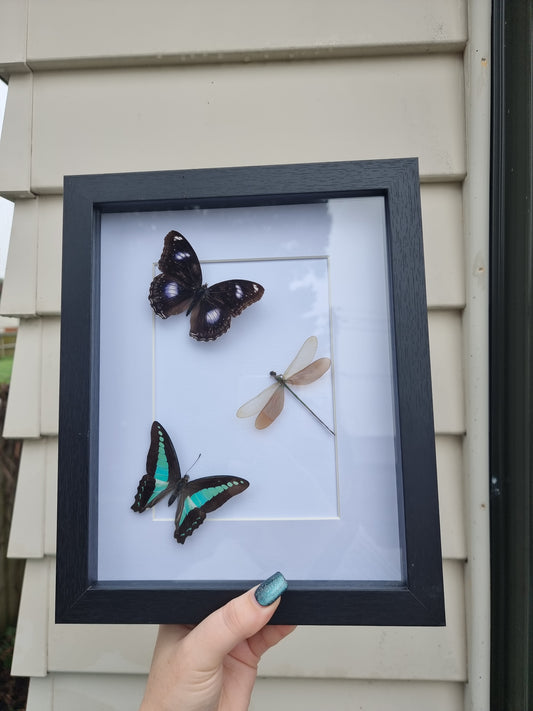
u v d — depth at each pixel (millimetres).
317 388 355
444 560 501
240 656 386
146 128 518
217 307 359
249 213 370
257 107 513
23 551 514
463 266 501
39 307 520
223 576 339
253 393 357
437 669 491
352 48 503
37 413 519
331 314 359
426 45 500
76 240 348
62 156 520
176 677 315
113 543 343
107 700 513
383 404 350
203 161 512
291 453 351
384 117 507
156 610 324
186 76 519
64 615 321
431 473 321
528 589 487
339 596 320
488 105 490
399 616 314
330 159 505
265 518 345
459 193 507
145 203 357
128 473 350
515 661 484
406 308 333
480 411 484
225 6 512
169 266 361
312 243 365
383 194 354
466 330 497
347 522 342
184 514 341
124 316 363
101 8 519
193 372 359
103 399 357
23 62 517
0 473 868
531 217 495
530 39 490
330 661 497
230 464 352
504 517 490
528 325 494
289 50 506
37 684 517
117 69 524
